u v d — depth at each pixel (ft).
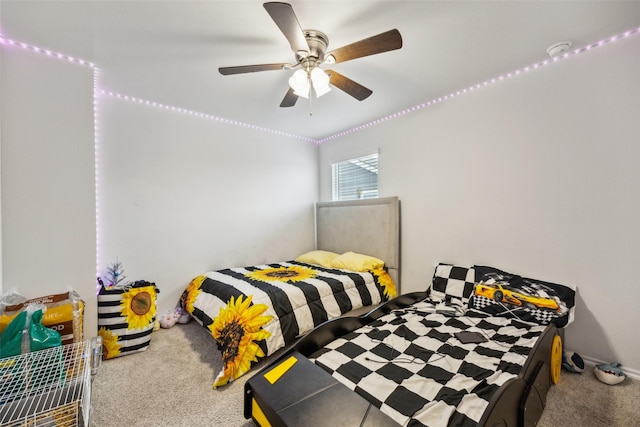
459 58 6.81
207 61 6.77
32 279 6.06
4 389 3.85
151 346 7.67
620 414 4.99
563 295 6.54
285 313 7.02
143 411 5.16
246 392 4.57
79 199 6.63
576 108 6.66
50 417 3.27
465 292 8.00
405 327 6.44
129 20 5.31
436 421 3.59
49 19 5.22
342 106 9.79
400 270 10.59
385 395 4.15
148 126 9.10
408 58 6.79
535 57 6.81
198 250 10.19
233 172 11.12
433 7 5.05
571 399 5.38
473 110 8.45
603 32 5.86
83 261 6.68
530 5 5.03
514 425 3.97
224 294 7.70
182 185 9.81
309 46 5.67
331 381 4.37
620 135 6.13
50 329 5.16
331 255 12.05
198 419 4.98
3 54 5.81
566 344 6.89
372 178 11.76
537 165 7.28
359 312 9.09
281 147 12.71
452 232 9.05
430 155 9.57
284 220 12.79
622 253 6.16
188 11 5.08
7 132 5.82
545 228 7.19
